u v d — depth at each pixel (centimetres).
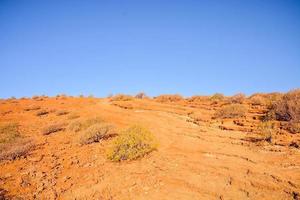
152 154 1128
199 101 2355
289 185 809
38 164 1132
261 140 1202
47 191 891
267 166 946
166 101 2583
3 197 854
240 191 800
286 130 1287
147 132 1189
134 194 826
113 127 1490
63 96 3878
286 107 1411
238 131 1384
